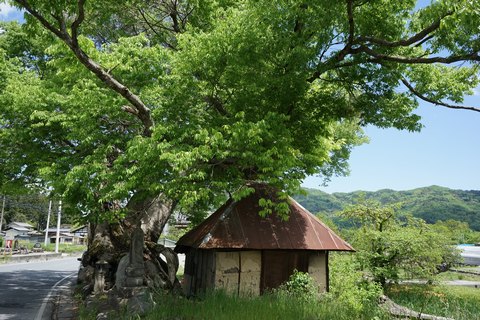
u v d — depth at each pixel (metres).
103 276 14.89
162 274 14.36
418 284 21.41
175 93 12.08
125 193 10.52
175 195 10.64
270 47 11.73
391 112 13.55
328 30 11.74
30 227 75.88
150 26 17.58
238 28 11.56
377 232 18.36
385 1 11.99
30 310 13.64
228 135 11.00
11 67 17.16
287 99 12.34
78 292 17.00
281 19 11.55
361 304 9.77
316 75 13.11
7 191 17.95
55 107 14.66
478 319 11.45
